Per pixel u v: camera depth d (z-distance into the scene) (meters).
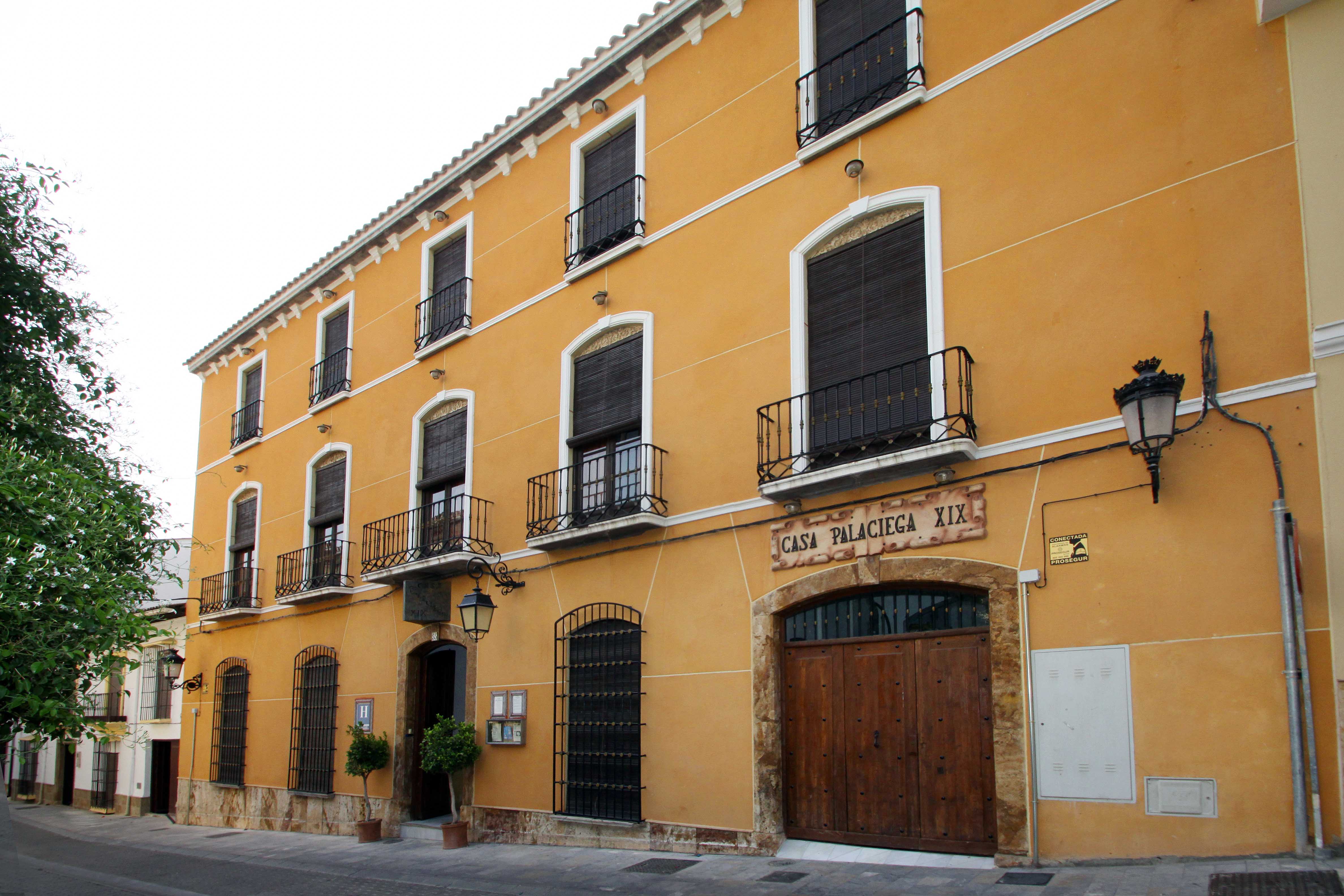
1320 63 7.01
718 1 11.43
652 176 11.94
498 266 14.06
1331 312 6.66
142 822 20.70
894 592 8.85
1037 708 7.57
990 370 8.41
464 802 12.44
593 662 11.23
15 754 7.55
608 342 12.20
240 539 19.34
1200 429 7.14
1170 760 6.88
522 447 12.96
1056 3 8.58
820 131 10.19
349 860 11.75
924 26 9.48
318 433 17.34
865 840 8.57
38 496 6.90
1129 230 7.79
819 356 9.77
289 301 18.69
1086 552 7.55
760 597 9.64
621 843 10.37
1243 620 6.72
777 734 9.26
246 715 17.66
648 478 10.98
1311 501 6.55
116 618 6.91
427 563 13.12
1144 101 7.88
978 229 8.73
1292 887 5.69
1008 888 6.81
